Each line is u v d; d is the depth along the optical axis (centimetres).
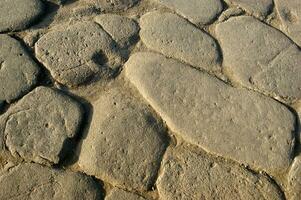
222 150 180
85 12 222
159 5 228
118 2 227
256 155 179
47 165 175
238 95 195
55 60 203
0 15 216
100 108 190
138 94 195
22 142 179
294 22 223
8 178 171
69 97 192
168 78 198
